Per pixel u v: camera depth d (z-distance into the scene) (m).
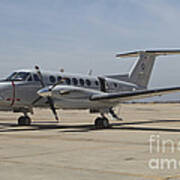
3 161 7.68
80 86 18.83
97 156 8.38
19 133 14.44
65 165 7.23
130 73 23.14
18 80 16.92
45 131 15.47
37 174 6.38
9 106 17.06
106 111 17.61
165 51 21.39
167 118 28.61
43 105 17.81
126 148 9.79
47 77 17.69
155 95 17.16
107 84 20.59
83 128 17.52
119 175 6.32
